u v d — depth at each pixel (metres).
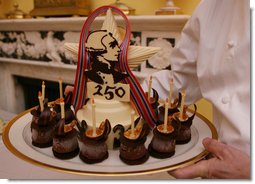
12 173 0.78
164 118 0.55
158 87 0.76
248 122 0.49
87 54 0.58
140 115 0.60
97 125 0.56
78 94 0.62
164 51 1.10
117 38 0.56
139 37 1.15
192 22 0.67
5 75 1.86
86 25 0.57
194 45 0.69
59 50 1.42
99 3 1.31
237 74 0.54
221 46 0.60
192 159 0.51
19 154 0.52
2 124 1.21
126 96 0.58
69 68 1.40
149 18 1.04
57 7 1.33
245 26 0.53
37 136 0.57
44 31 1.45
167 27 1.06
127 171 0.48
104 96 0.60
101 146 0.52
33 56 1.56
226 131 0.53
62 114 0.54
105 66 0.57
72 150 0.54
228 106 0.54
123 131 0.55
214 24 0.62
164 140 0.53
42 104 0.61
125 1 1.24
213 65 0.60
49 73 1.59
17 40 1.61
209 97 0.61
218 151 0.48
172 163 0.50
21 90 1.89
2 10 1.78
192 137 0.62
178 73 0.73
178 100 0.65
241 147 0.49
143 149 0.52
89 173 0.47
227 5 0.61
